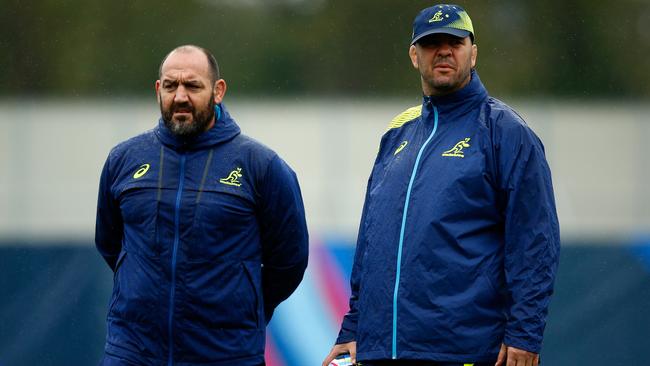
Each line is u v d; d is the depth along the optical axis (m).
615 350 31.06
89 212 43.12
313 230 40.84
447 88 16.81
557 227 16.30
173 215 17.28
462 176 16.33
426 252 16.22
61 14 88.50
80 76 87.81
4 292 31.45
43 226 41.16
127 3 89.94
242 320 17.55
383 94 88.19
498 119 16.52
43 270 31.62
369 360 16.66
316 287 30.11
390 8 91.50
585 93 92.00
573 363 31.08
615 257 31.39
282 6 93.38
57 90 88.00
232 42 90.62
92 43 88.62
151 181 17.52
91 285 31.64
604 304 31.23
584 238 31.52
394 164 17.20
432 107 17.12
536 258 15.98
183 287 17.16
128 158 17.94
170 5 90.19
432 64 16.83
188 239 17.22
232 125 18.00
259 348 17.86
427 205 16.38
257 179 17.66
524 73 91.38
